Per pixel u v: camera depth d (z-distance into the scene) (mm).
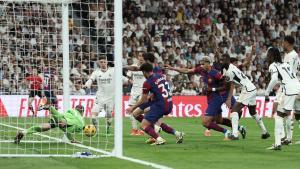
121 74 14188
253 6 43812
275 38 42750
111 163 12688
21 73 28000
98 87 21438
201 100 34875
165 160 13398
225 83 18812
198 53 39531
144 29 39531
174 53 38875
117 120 14219
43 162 12852
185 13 42125
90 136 17484
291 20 44125
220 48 40750
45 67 25375
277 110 16172
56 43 23234
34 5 25031
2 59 28266
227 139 19438
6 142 17641
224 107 34281
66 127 17094
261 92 37438
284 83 16078
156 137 17453
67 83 18141
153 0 41875
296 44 42969
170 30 40812
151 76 17328
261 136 20312
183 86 35875
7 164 12469
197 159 13633
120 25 14148
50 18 24844
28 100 29188
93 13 25500
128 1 41125
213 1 43219
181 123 29016
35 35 25359
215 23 42219
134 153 14969
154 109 17406
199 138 20109
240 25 42469
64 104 18172
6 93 30484
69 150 15562
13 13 25703
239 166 12398
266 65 39281
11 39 27062
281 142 17547
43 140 18109
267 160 13539
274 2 44469
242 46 41062
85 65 26562
